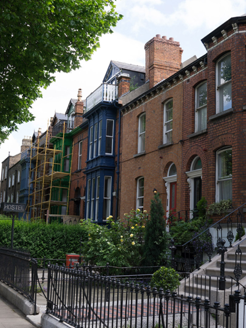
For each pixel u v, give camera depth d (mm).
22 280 9258
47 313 7219
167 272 8711
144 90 22469
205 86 14602
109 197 21844
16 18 9438
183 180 14992
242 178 11453
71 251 18344
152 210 12992
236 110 11891
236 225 11078
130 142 20062
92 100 24406
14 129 13352
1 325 7191
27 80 11312
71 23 9961
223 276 8148
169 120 16844
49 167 33188
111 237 13719
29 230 18000
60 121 32062
